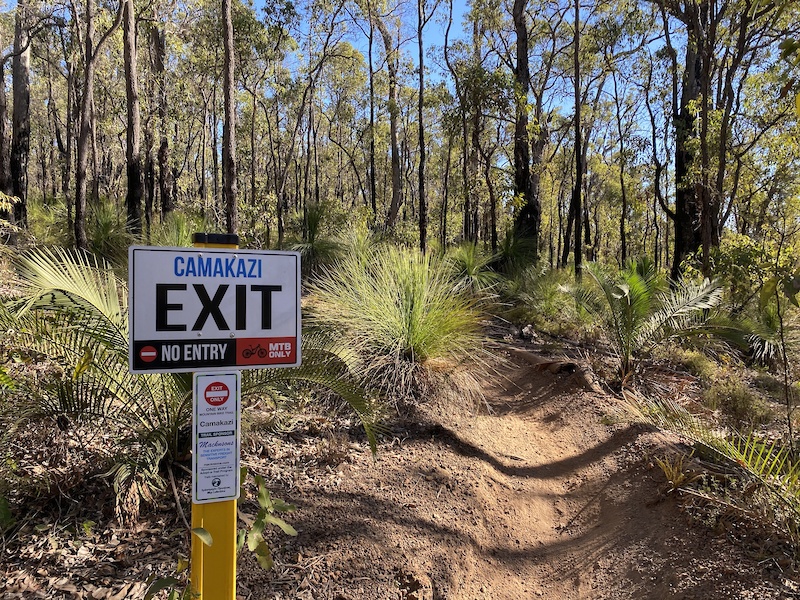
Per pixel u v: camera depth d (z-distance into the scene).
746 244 9.62
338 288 6.14
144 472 3.10
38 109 33.53
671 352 7.82
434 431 5.00
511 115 15.62
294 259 2.14
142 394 3.66
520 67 16.30
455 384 5.84
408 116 29.00
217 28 18.92
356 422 4.83
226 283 2.01
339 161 45.44
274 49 19.94
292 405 4.74
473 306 6.59
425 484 4.18
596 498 4.43
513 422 6.07
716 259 9.65
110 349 3.42
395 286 5.99
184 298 1.94
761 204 14.77
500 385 7.22
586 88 22.77
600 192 39.28
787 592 2.86
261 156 36.28
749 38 10.73
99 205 12.77
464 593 3.31
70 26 16.72
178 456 3.59
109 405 3.59
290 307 2.13
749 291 8.80
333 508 3.60
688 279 9.66
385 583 3.12
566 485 4.78
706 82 10.33
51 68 27.19
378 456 4.41
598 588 3.42
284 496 3.59
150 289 1.89
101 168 28.73
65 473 3.33
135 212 12.16
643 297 6.59
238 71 20.58
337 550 3.24
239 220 16.81
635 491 4.25
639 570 3.42
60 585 2.60
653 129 19.77
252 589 2.86
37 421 3.53
